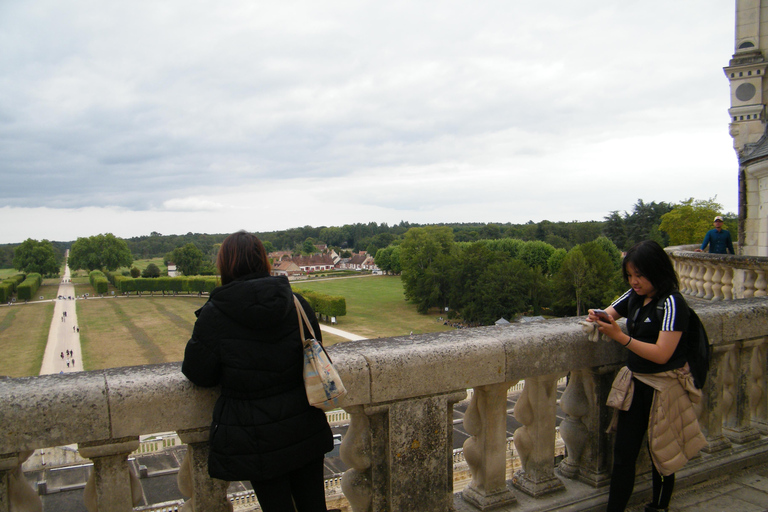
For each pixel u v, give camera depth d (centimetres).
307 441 219
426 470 287
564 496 334
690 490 365
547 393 331
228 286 210
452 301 8156
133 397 219
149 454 1814
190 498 253
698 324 297
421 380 276
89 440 215
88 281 17375
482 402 316
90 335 6788
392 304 9912
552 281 7519
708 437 403
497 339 304
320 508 235
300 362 221
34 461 1348
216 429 212
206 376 211
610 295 6631
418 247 10469
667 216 6819
